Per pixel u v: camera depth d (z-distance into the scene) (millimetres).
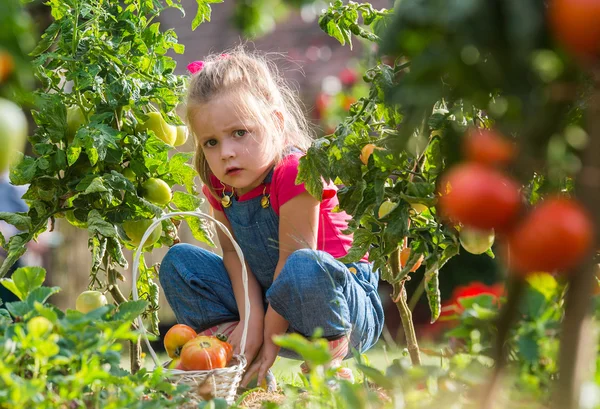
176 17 9531
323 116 7672
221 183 3711
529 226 1253
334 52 9195
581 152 1443
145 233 3014
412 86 1359
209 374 2781
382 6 8484
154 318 3600
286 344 1741
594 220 1307
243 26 8078
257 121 3387
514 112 1417
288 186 3410
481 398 1534
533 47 1273
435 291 2883
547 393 1842
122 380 2047
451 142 1813
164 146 3377
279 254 3549
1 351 1916
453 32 1276
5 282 2354
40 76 3311
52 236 6531
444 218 2572
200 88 3420
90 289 3387
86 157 3314
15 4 1331
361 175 2846
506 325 1440
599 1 1137
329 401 2129
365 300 3469
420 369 1910
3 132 1447
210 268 3646
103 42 3297
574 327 1399
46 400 1890
